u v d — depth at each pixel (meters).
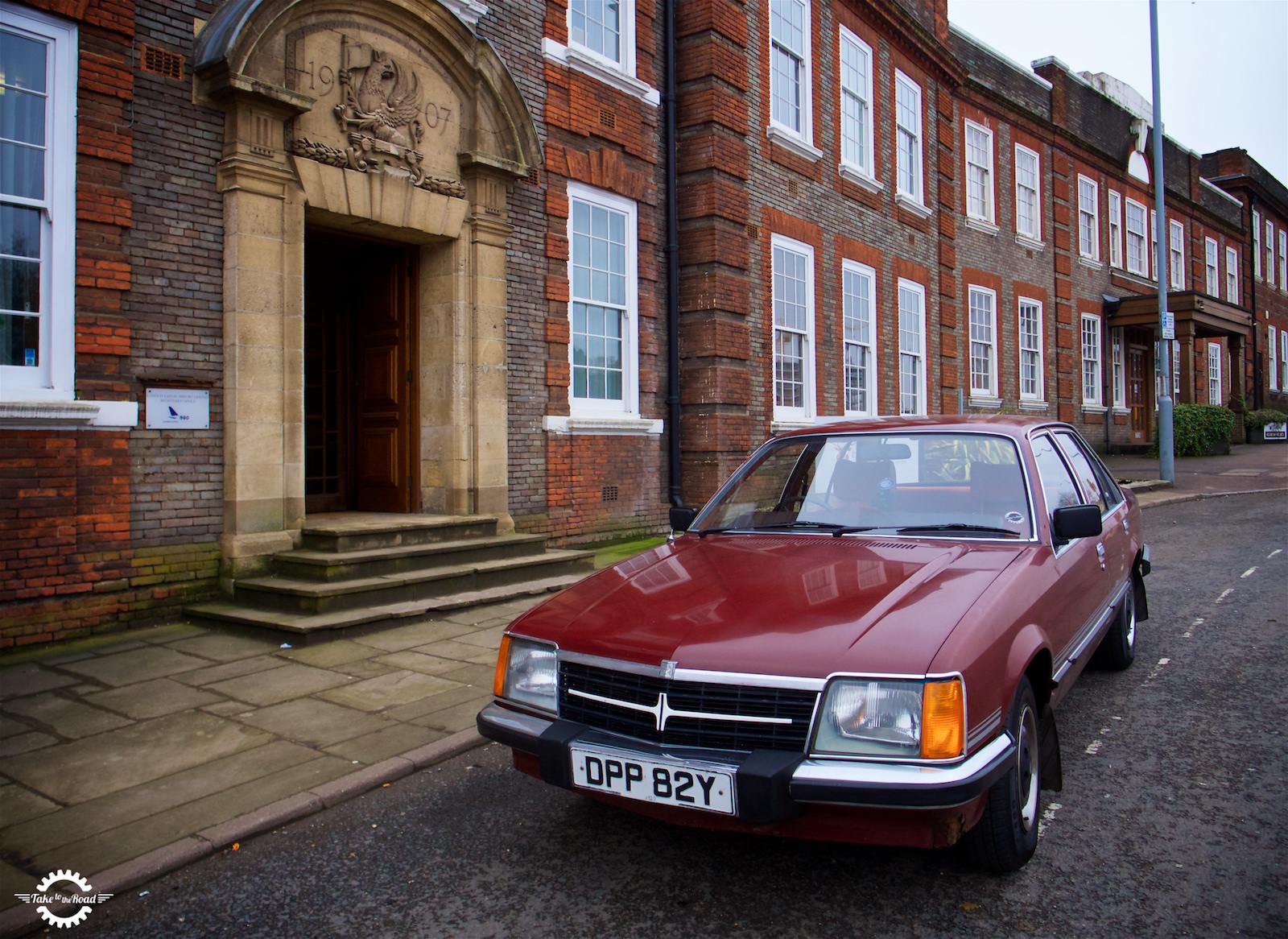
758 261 12.21
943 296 17.30
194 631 6.43
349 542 7.18
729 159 11.48
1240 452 27.11
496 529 8.71
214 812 3.69
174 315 6.65
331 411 9.27
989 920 2.84
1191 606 7.41
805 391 13.29
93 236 6.22
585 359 10.33
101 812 3.69
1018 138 20.98
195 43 6.80
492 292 8.91
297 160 7.29
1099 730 4.57
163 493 6.60
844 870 3.20
